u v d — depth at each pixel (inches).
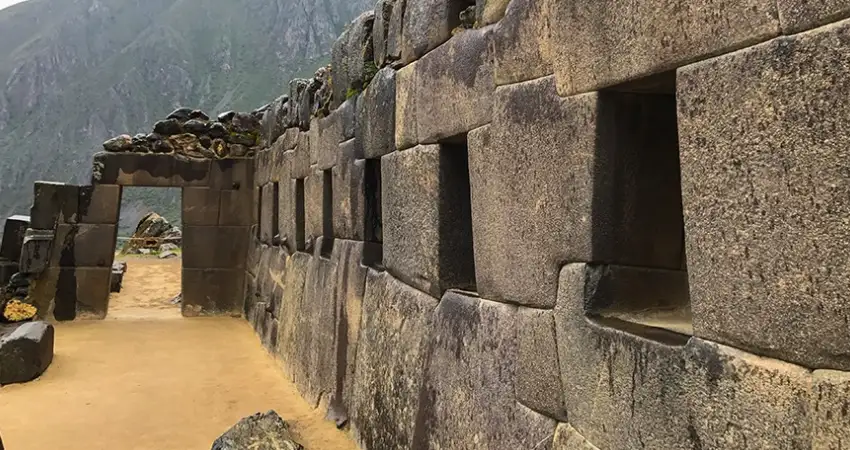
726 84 62.1
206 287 428.1
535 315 94.2
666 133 83.9
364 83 182.7
